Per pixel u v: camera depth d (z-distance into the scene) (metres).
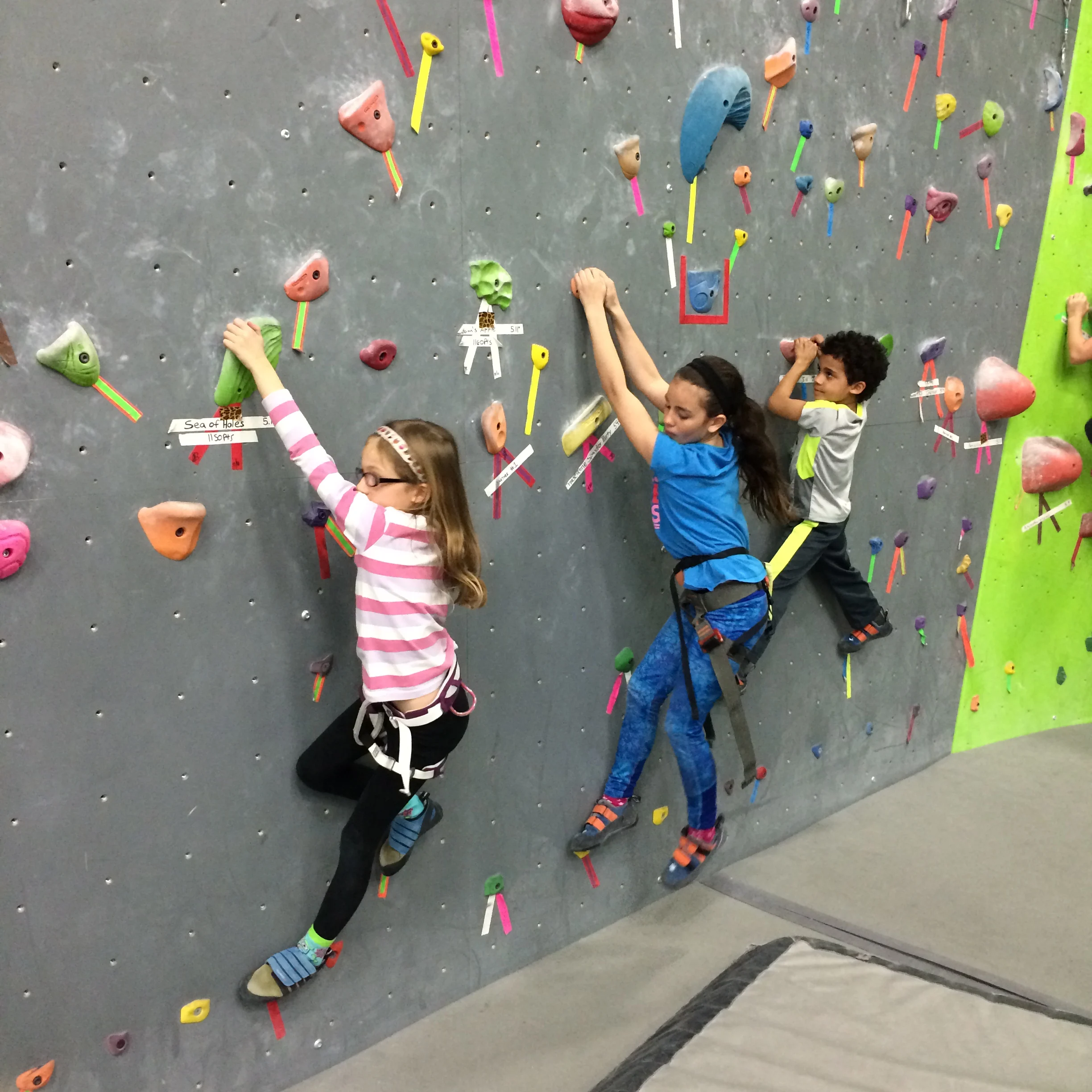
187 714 1.50
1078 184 2.88
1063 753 3.11
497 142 1.67
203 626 1.49
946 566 2.85
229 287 1.42
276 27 1.40
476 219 1.67
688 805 2.14
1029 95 2.67
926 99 2.40
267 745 1.59
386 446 1.44
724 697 1.94
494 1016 1.88
